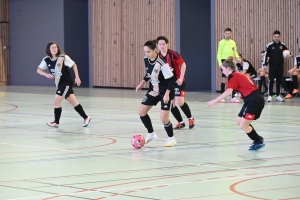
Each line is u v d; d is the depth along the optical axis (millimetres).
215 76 25938
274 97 22297
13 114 16062
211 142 10383
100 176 7344
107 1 30328
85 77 33125
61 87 12633
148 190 6488
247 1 24750
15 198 6156
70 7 32375
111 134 11625
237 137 11016
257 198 6070
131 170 7746
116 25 29969
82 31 32906
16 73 34531
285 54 20000
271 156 8805
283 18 23703
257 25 24484
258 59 24500
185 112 12414
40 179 7191
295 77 21672
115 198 6113
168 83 9594
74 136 11352
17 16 34156
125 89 29359
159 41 11891
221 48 21062
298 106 18031
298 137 10945
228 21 25391
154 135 9992
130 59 29453
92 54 31203
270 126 12734
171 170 7723
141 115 9891
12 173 7605
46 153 9273
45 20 32906
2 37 34625
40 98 22625
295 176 7230
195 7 27438
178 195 6234
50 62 12570
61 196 6234
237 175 7332
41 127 12914
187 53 27312
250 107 9125
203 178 7160
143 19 28734
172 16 27422
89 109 17469
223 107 18000
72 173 7566
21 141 10680
